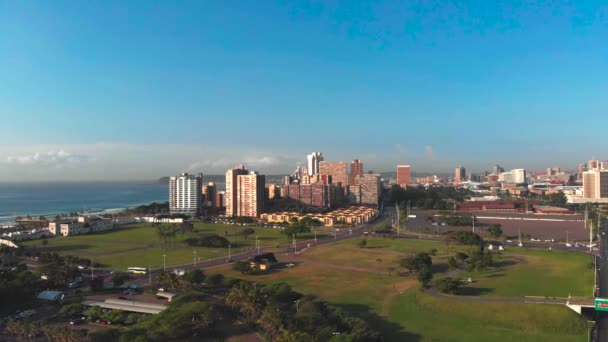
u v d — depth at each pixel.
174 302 164.38
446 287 183.88
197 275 199.50
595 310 163.25
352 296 191.12
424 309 170.88
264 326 142.62
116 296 189.62
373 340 134.00
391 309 173.75
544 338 144.00
